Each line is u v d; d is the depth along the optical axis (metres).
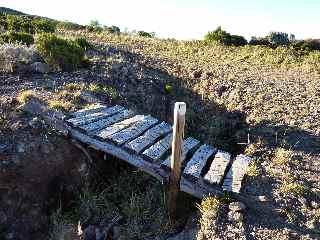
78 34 9.39
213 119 4.71
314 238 2.74
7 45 5.18
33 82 4.41
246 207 3.01
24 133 3.32
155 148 3.37
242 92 5.15
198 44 9.12
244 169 3.34
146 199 3.38
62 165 3.33
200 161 3.38
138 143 3.40
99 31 11.10
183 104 2.86
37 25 9.04
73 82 4.60
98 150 3.52
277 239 2.74
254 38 10.45
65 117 3.58
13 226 3.02
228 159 3.48
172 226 3.17
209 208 2.96
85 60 5.39
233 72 6.29
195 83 5.59
